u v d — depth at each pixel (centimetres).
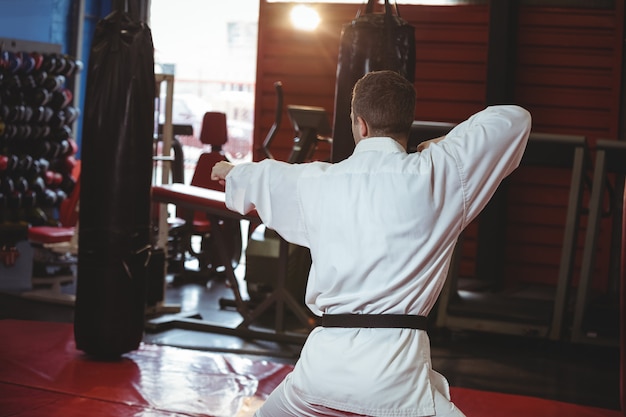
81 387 450
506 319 631
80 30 934
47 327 582
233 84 1454
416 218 231
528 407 465
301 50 859
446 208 233
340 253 234
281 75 866
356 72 463
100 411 415
